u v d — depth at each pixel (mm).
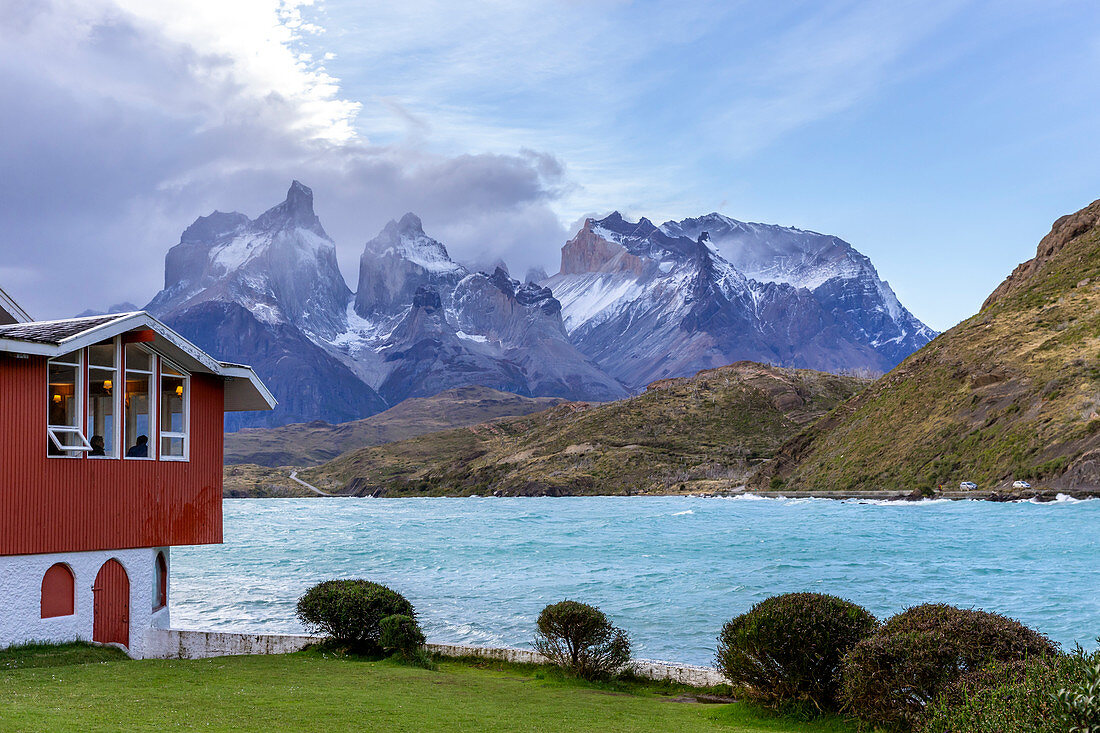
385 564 77500
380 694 18797
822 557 74250
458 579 64750
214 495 27766
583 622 22172
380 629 24422
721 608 47250
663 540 98375
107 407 25125
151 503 25625
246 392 29750
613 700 19453
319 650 24984
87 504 23734
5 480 21797
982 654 13719
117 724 14227
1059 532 86250
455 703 18188
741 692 18359
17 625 21906
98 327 23469
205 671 21406
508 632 40062
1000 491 124062
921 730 12742
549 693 20156
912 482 147250
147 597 25641
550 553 86625
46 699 16422
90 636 23734
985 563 65375
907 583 55562
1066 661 10664
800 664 17109
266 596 53938
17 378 22172
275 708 16719
